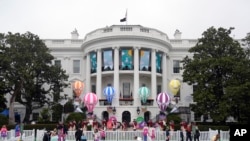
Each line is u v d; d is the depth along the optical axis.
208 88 40.22
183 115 52.69
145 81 53.81
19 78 45.31
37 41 47.78
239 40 55.12
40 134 29.47
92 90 55.53
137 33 50.59
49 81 49.12
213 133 29.62
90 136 29.81
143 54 51.16
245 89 36.09
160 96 38.84
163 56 54.09
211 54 43.12
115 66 50.16
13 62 45.47
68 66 58.84
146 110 48.28
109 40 51.09
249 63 40.03
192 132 28.97
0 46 45.16
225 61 39.34
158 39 52.06
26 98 48.84
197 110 40.38
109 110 48.00
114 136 30.22
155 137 29.84
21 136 27.86
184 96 57.03
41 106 50.66
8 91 46.06
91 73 53.66
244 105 36.44
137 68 50.19
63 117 49.16
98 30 52.88
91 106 37.47
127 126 39.50
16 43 45.72
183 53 58.62
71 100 50.62
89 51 54.00
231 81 39.44
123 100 49.03
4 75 44.81
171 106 49.56
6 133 28.30
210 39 43.16
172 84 40.50
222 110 36.78
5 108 48.78
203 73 40.72
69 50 59.09
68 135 30.22
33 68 45.75
